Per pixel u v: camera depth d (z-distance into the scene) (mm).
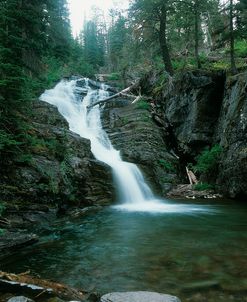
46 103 18469
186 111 22172
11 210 10797
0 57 11633
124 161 21484
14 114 12422
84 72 47219
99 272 6434
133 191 17844
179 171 22203
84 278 6113
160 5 22984
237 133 16984
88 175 16125
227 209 14250
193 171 21828
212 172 19266
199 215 12875
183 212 13727
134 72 36719
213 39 30500
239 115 17000
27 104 13844
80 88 33125
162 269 6477
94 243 8750
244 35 20328
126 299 4461
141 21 24703
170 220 11922
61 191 13445
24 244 8422
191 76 21250
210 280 5801
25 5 14906
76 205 14555
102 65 66500
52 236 9602
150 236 9422
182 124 22594
